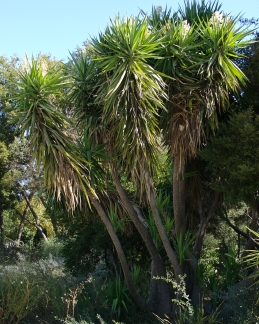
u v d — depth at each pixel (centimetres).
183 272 950
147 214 1240
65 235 1573
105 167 984
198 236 1055
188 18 987
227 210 1408
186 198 1121
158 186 1245
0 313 901
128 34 807
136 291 990
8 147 2420
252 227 1078
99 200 1052
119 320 955
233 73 854
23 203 3175
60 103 1130
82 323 806
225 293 849
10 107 2328
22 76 862
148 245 988
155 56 839
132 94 804
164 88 837
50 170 848
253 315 759
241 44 874
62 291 1000
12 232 3152
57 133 846
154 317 944
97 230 1337
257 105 941
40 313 950
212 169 962
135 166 851
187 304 774
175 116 871
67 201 942
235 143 872
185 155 908
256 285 805
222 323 811
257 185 859
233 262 1012
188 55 866
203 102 852
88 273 1384
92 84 935
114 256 1332
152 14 989
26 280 966
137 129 807
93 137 946
